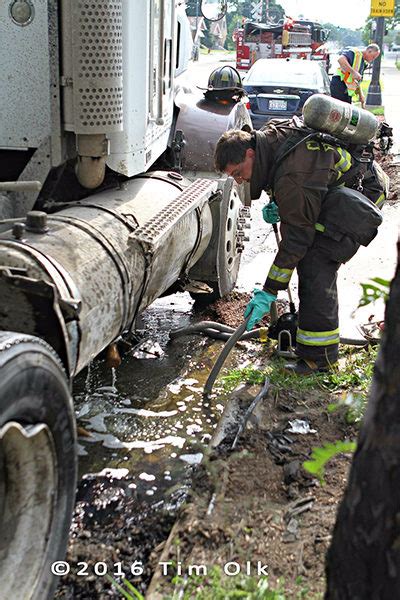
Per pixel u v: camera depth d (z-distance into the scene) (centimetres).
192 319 660
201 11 789
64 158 448
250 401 489
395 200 1092
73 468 314
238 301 694
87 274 387
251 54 3038
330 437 448
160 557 341
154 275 481
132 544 366
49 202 466
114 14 422
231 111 643
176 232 510
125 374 552
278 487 394
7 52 432
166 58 554
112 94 432
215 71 668
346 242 503
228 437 443
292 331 561
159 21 514
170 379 546
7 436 268
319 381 521
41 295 315
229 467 407
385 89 3002
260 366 564
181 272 579
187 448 457
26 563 291
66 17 418
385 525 180
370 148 535
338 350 542
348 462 413
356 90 1545
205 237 595
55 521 303
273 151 489
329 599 198
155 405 508
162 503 399
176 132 606
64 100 432
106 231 429
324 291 518
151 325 644
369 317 631
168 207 493
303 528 354
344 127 494
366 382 519
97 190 502
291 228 488
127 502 399
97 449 451
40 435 283
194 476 405
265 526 355
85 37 419
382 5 2156
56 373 292
